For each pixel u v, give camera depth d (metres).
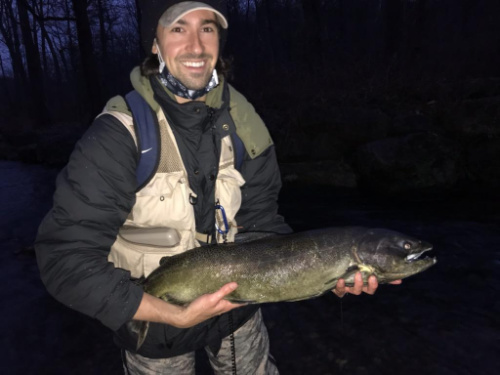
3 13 34.53
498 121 8.48
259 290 1.99
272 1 30.09
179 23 1.72
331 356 3.60
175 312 1.67
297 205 8.35
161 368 1.99
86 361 3.76
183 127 1.75
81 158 1.58
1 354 3.90
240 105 2.01
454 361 3.41
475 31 17.41
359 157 9.26
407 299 4.43
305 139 10.21
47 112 25.17
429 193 8.36
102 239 1.61
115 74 36.28
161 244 1.82
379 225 6.77
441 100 9.81
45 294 5.06
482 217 6.78
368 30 25.14
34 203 9.85
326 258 2.06
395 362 3.45
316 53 15.63
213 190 1.89
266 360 2.28
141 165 1.70
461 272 4.95
